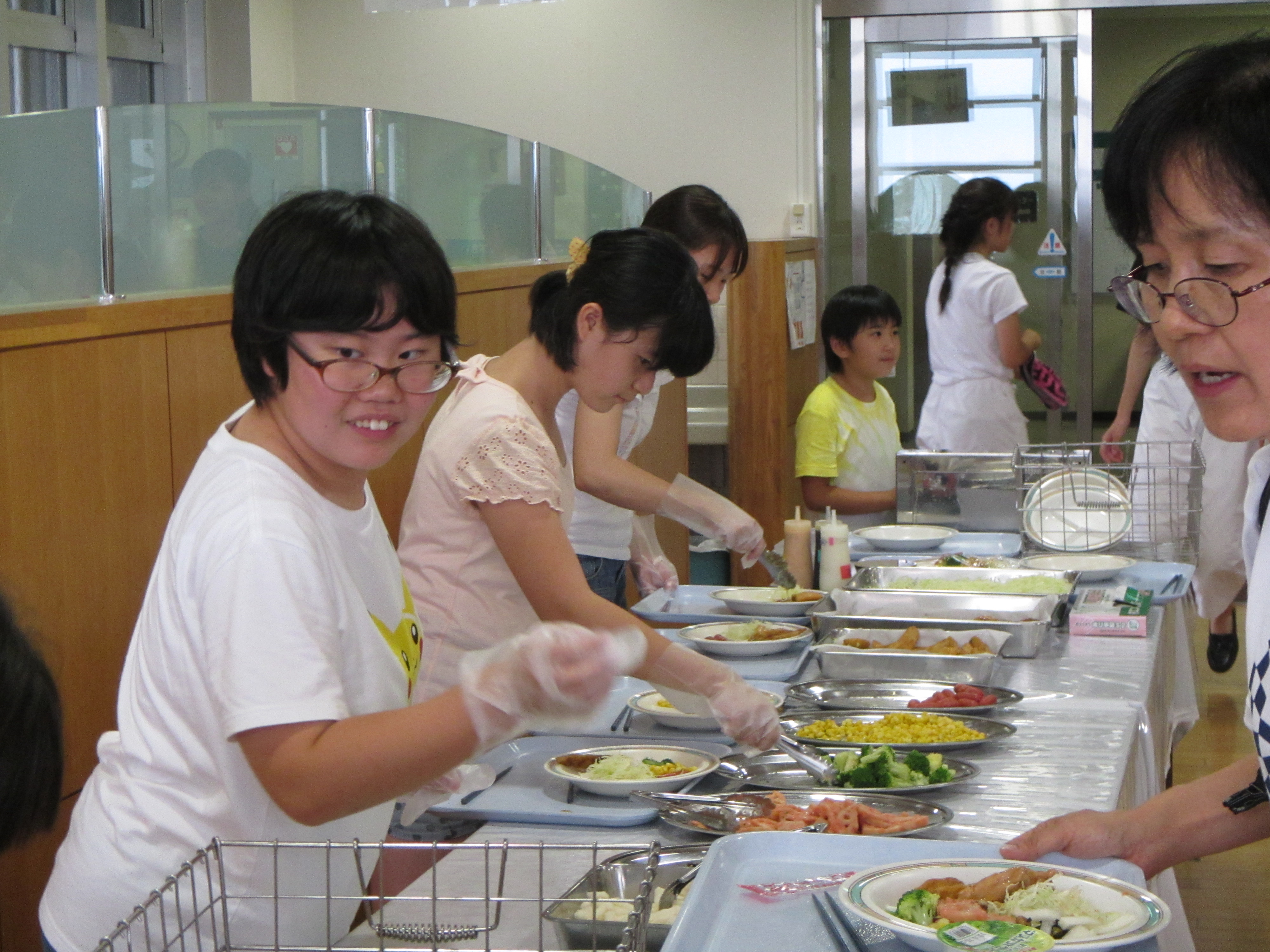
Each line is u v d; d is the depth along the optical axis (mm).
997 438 4746
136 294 2473
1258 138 926
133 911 1176
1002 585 2803
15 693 893
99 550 2248
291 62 6105
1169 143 969
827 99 5988
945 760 1774
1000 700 2057
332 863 1271
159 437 2420
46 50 4887
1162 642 2686
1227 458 3732
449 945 1231
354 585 1260
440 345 1214
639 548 2939
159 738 1221
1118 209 1034
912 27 5883
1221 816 1300
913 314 6102
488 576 1859
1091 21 5762
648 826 1577
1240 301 965
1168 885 1921
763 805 1584
